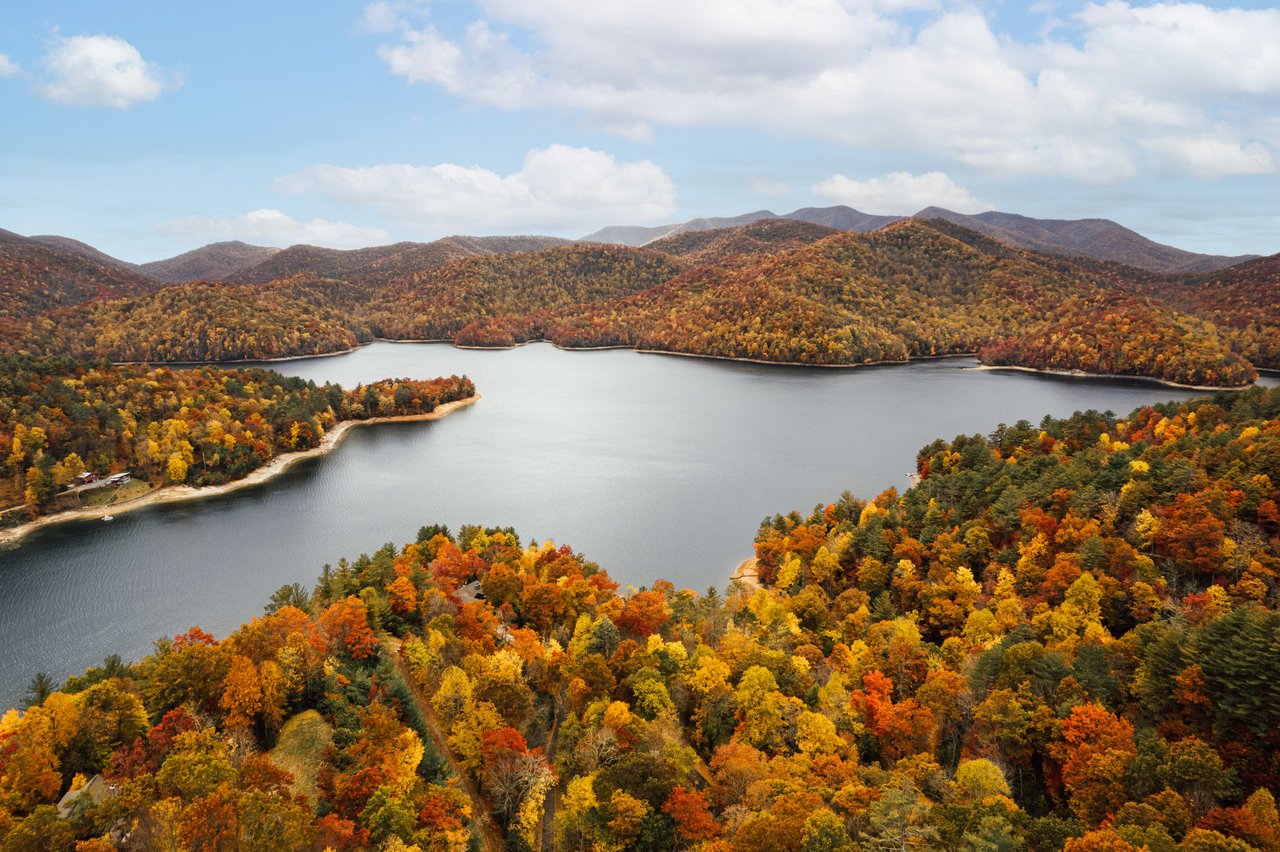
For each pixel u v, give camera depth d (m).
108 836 59.06
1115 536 132.50
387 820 62.91
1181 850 54.47
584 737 84.38
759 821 61.81
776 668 98.75
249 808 58.28
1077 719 76.00
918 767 76.94
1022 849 57.72
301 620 96.94
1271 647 73.94
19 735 71.19
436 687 96.44
